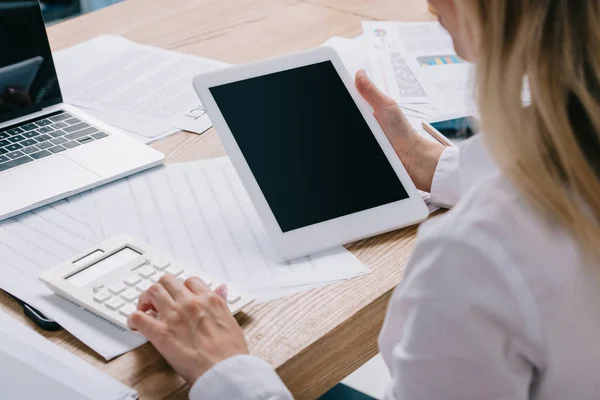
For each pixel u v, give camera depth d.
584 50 0.53
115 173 0.99
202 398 0.67
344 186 0.91
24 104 1.13
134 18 1.54
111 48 1.41
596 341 0.59
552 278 0.56
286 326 0.76
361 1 1.62
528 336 0.57
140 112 1.18
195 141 1.10
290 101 0.95
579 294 0.57
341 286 0.82
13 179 0.98
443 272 0.58
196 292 0.74
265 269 0.84
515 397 0.59
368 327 0.81
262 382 0.67
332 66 0.99
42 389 0.67
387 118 1.01
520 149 0.55
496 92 0.56
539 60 0.54
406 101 1.21
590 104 0.53
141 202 0.95
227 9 1.58
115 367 0.71
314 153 0.93
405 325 0.63
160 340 0.70
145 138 1.11
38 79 1.14
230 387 0.66
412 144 1.00
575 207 0.55
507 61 0.56
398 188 0.93
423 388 0.61
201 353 0.69
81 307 0.77
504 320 0.56
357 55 1.37
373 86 1.02
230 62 1.35
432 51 1.39
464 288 0.57
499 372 0.58
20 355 0.70
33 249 0.86
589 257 0.56
